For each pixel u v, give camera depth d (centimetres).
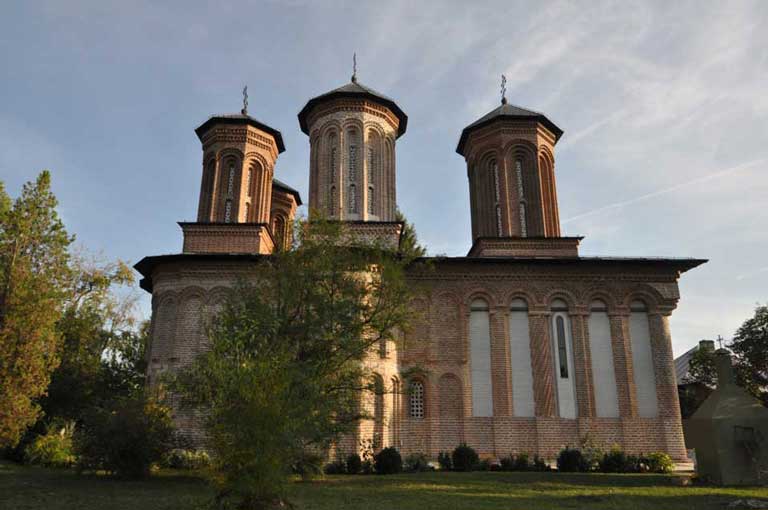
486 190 2858
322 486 1537
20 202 2144
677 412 2272
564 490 1477
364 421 2105
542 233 2689
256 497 1029
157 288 2402
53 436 2291
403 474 1866
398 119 2959
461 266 2434
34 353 1911
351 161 2752
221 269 2367
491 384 2320
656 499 1312
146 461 1719
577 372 2322
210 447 1055
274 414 1021
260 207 2819
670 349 2350
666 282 2436
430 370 2314
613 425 2259
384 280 1792
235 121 2848
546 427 2247
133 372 3675
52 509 1162
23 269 1997
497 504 1234
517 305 2423
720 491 1428
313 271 1712
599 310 2419
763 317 3122
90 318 3300
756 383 3169
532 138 2833
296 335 1631
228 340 1420
